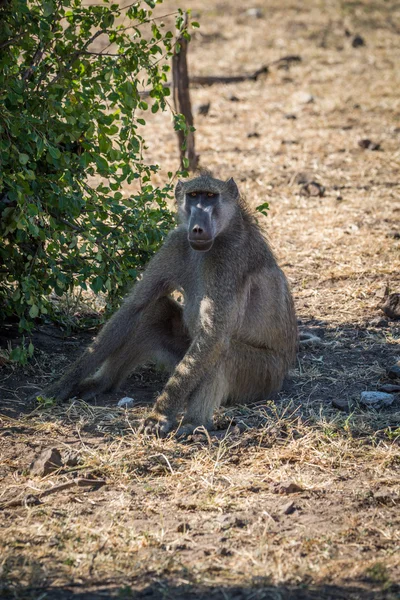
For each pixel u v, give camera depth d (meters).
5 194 10.80
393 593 6.11
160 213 11.84
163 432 9.21
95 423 9.53
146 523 7.27
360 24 39.53
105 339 10.22
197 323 9.88
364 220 17.11
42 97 10.53
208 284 9.60
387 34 38.03
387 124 25.05
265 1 43.06
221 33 38.03
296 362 11.40
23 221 9.80
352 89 29.36
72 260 11.16
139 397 10.48
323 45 36.06
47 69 10.79
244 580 6.30
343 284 14.10
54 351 11.56
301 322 12.67
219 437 9.20
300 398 10.32
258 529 7.14
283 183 19.77
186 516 7.40
